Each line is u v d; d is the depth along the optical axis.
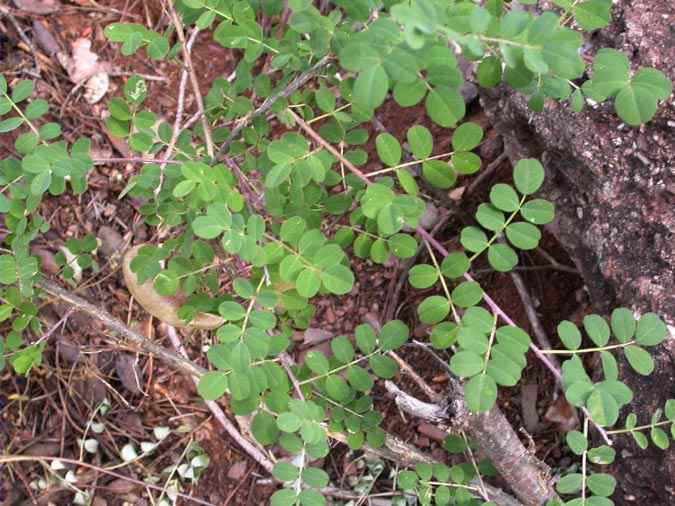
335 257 0.46
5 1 0.88
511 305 0.72
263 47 0.51
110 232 0.82
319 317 0.78
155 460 0.78
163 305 0.61
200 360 0.79
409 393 0.74
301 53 0.52
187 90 0.87
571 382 0.44
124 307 0.80
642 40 0.54
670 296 0.53
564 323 0.45
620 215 0.56
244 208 0.57
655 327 0.45
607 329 0.45
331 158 0.49
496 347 0.43
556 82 0.45
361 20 0.42
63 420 0.79
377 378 0.76
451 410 0.54
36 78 0.87
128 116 0.56
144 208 0.60
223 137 0.60
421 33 0.33
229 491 0.77
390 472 0.74
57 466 0.77
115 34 0.51
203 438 0.79
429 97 0.39
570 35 0.38
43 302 0.79
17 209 0.57
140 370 0.80
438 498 0.56
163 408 0.79
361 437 0.57
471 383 0.42
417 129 0.46
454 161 0.47
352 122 0.56
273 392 0.48
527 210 0.45
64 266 0.67
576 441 0.46
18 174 0.53
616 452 0.56
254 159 0.59
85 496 0.77
